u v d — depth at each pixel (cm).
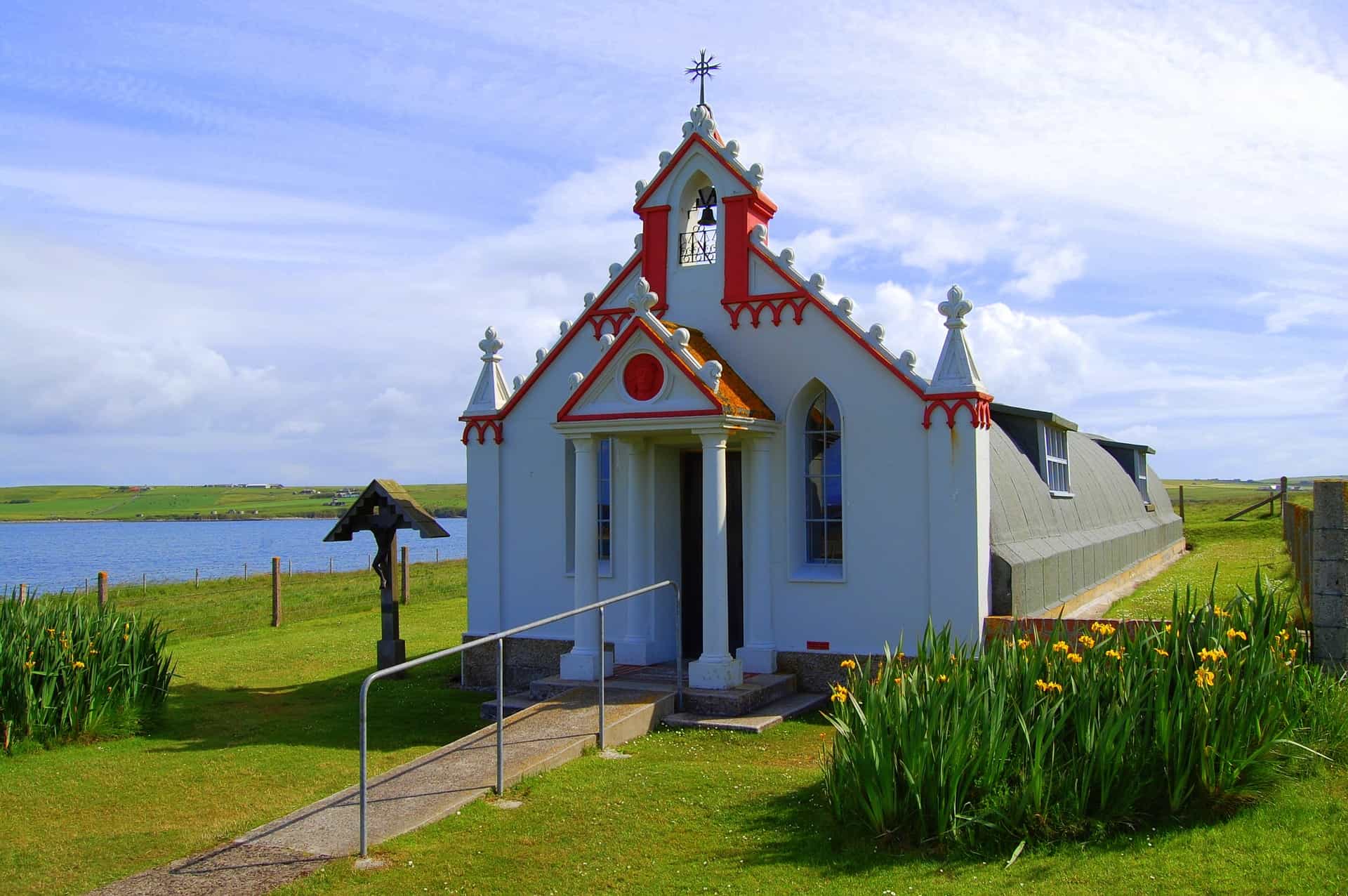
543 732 1179
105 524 18362
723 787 987
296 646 2212
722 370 1487
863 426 1484
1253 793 816
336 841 859
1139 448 3297
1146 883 697
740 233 1576
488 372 1791
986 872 737
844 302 1498
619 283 1686
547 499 1722
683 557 1695
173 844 900
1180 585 2408
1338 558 1098
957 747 786
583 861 809
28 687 1238
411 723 1441
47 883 809
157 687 1461
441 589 3544
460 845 849
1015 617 1411
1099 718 825
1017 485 1831
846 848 804
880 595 1466
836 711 913
